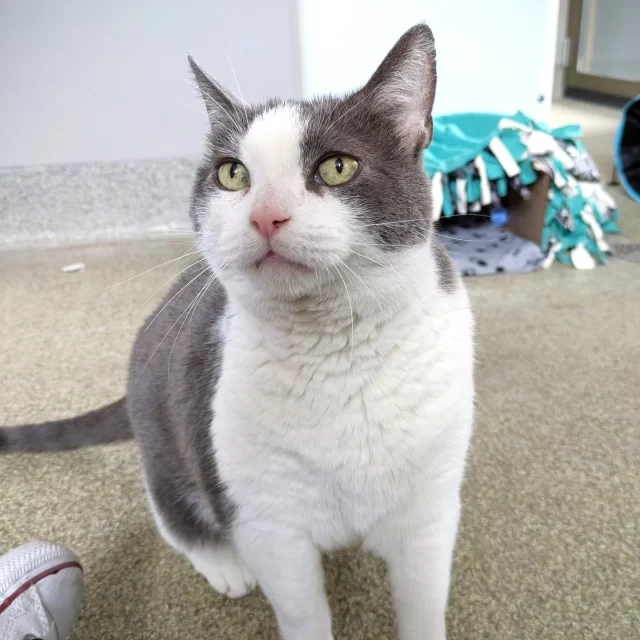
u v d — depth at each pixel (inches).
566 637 30.6
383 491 26.8
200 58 85.1
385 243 23.9
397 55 25.4
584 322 59.7
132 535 38.4
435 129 74.9
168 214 93.8
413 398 25.2
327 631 30.4
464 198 68.2
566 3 189.8
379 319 24.4
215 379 28.3
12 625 27.5
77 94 86.3
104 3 81.2
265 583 29.0
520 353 54.9
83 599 32.7
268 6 82.7
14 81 84.6
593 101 182.4
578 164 74.2
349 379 25.0
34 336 62.8
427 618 29.7
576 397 48.6
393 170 25.3
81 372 56.0
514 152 68.6
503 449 43.4
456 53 78.5
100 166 90.3
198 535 34.0
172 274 75.7
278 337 25.1
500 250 74.1
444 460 26.9
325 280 23.1
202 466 28.8
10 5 80.0
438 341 25.7
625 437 44.1
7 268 81.4
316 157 23.9
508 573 34.3
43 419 49.3
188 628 32.4
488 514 38.1
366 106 25.5
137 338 38.4
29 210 91.7
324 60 78.0
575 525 37.0
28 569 29.4
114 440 43.2
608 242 79.4
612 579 33.5
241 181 25.7
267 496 26.5
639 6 166.7
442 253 29.5
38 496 41.4
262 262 23.3
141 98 87.4
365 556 36.7
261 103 28.9
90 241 91.2
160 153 91.1
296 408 25.2
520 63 79.8
